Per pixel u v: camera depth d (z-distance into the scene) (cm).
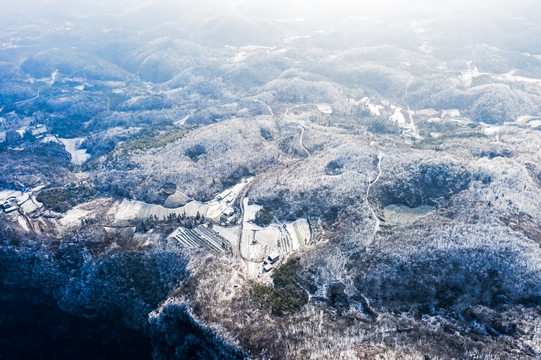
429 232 18838
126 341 18075
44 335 19012
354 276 17450
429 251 17650
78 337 18675
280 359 13988
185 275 18625
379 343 14438
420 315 15800
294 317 15762
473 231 18375
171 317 16900
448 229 18750
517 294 16100
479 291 16362
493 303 16000
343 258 18325
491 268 16900
